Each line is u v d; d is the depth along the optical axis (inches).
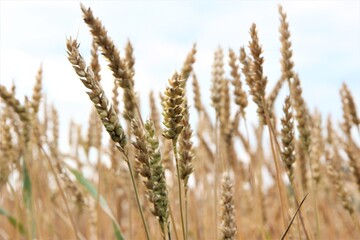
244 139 49.1
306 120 34.1
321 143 47.3
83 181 39.1
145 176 24.2
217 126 39.5
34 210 40.6
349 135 42.3
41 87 38.4
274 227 46.3
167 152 32.2
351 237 50.0
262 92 30.0
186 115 26.2
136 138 24.2
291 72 32.8
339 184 40.6
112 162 40.2
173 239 37.7
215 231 36.7
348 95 41.6
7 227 47.9
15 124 40.5
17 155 42.9
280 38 32.9
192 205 43.5
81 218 56.1
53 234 45.8
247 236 44.0
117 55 29.1
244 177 51.1
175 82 24.6
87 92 23.9
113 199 47.0
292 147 29.6
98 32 28.4
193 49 35.9
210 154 49.7
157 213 24.1
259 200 38.2
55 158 43.4
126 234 46.4
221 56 40.6
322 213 52.4
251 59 30.0
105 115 23.9
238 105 36.2
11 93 35.8
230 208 28.2
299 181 35.9
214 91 40.1
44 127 43.7
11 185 40.9
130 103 31.6
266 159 53.1
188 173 26.1
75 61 24.0
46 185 44.1
